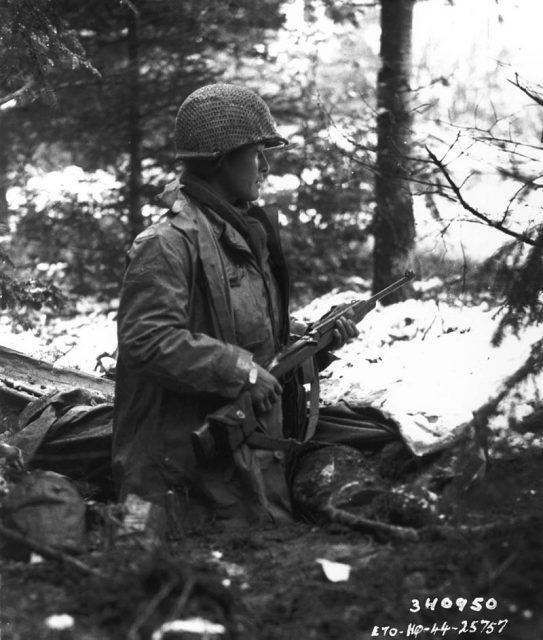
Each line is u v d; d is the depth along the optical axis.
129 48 10.82
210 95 4.78
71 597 3.50
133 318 4.57
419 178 7.12
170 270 4.58
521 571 3.62
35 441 5.16
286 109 10.42
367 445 4.91
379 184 9.16
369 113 9.90
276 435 4.75
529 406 5.17
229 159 4.80
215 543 4.33
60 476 4.16
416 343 6.58
